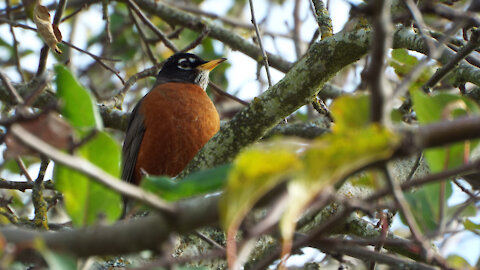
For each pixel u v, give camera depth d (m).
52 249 3.98
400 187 4.01
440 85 10.34
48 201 8.99
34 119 3.81
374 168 3.68
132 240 3.96
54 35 8.74
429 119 4.29
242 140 7.68
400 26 8.37
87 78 14.16
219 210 3.65
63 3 9.98
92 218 4.35
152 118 10.89
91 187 4.34
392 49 9.08
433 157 4.44
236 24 14.38
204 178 4.17
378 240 4.87
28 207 11.59
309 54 7.58
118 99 11.49
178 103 10.95
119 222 4.51
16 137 3.24
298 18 13.72
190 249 6.53
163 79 12.44
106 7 11.50
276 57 13.08
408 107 8.01
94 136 4.05
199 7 15.63
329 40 7.50
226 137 7.71
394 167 8.14
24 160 11.85
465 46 7.57
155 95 11.05
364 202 4.05
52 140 3.80
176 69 12.45
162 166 11.02
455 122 3.48
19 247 3.53
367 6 3.33
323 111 8.84
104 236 3.98
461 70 9.24
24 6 10.56
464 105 4.23
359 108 3.69
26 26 10.35
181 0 15.80
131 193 3.60
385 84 3.39
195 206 3.83
